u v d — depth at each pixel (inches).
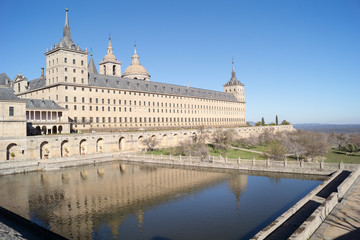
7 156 2696.9
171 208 1600.6
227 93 7755.9
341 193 1358.3
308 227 906.1
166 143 4475.9
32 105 3280.0
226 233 1264.8
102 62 5502.0
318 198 1471.5
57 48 3757.4
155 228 1326.3
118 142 3688.5
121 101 4586.6
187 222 1395.2
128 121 4697.3
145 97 5059.1
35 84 4419.3
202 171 2642.7
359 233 930.1
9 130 2728.8
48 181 2266.2
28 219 1434.5
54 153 3021.7
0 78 4239.7
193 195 1852.9
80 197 1819.6
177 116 5782.5
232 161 2728.8
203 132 4756.4
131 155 3341.5
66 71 3801.7
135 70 5940.0
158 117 5324.8
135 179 2333.9
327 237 903.7
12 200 1759.4
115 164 3097.9
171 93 5664.4
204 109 6569.9
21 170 2583.7
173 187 2060.8
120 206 1637.6
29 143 2817.4
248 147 4256.9
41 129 3348.9
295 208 1262.3
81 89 3966.5
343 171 2129.7
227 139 4210.1
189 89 6432.1
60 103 3713.1
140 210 1568.7
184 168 2810.0
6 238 1023.6
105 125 4288.9
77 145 3248.0
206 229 1310.3
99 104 4217.5
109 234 1261.1
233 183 2159.2
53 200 1755.7
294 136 4640.8
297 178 2288.4
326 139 4763.8
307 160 2987.2
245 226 1339.8
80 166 2957.7
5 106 2709.2
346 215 1106.7
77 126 3870.6
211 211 1547.7
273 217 1453.0
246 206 1626.5
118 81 4704.7
